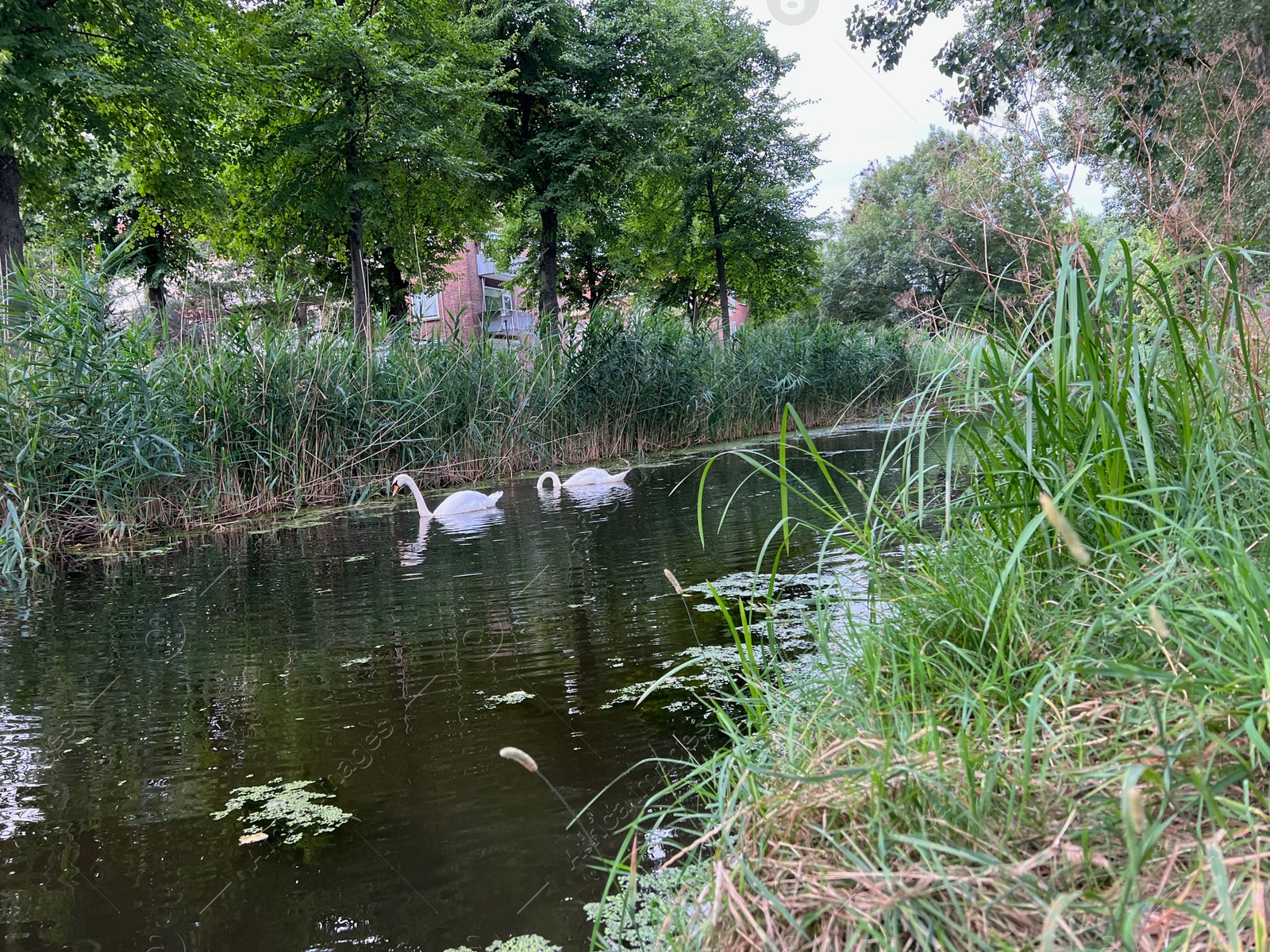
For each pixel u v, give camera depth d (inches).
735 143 1008.9
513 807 102.0
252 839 98.5
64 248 663.1
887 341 893.8
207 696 146.8
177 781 114.5
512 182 753.6
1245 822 53.0
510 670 148.8
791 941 53.6
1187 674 66.7
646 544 255.4
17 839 101.0
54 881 91.8
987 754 65.8
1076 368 95.7
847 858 57.7
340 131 603.2
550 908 82.0
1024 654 84.8
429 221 741.3
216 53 563.2
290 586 231.1
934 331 161.9
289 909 84.6
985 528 113.3
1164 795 54.7
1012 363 114.6
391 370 435.2
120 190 794.8
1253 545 84.1
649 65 765.9
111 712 141.3
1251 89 323.0
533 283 1080.8
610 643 159.9
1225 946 41.2
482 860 91.4
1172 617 73.7
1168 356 122.1
